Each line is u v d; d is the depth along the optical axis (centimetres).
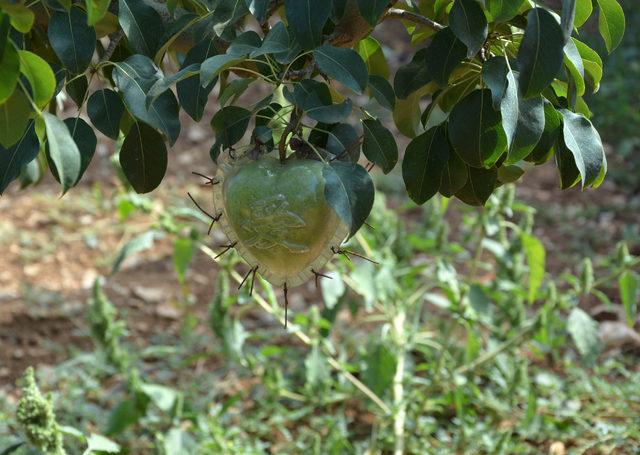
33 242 362
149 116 131
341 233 127
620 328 285
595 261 340
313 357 219
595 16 541
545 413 245
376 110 145
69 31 131
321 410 251
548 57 124
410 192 137
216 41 135
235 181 125
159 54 134
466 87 140
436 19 141
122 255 209
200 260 353
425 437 224
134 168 138
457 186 137
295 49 125
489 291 240
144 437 238
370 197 121
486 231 228
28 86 120
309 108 124
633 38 517
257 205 124
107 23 139
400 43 554
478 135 130
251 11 126
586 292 222
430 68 131
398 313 232
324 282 216
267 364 265
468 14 127
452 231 368
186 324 284
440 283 227
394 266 228
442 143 135
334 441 216
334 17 127
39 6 137
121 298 325
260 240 124
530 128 127
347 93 456
